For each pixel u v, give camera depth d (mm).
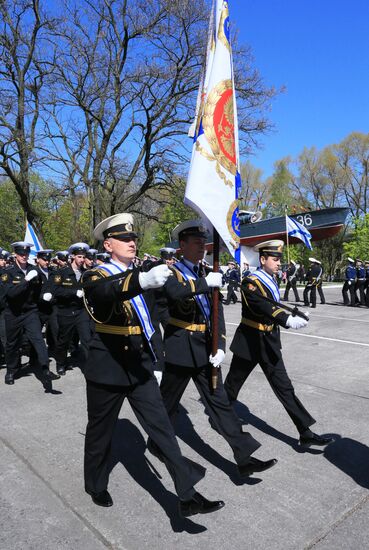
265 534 2680
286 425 4391
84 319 6305
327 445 3936
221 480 3328
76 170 17688
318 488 3203
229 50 3408
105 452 2939
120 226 2920
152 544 2596
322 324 11258
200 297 3324
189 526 2766
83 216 27547
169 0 15812
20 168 16547
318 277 15672
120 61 17469
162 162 18391
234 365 4051
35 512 2918
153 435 2811
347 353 7734
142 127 18297
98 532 2713
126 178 19250
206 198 3154
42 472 3453
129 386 2838
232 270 15977
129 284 2465
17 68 15938
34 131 17469
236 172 3357
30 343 6148
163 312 4457
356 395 5340
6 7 15266
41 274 6457
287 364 6938
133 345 2848
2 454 3775
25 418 4621
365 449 3852
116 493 3150
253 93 17250
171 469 2732
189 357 3281
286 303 16641
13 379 5953
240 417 4602
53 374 5809
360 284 15922
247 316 3934
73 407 4961
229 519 2832
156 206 25812
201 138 3209
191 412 4762
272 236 21797
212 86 3281
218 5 3371
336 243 44781
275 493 3141
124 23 16688
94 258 8375
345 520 2814
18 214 34438
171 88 17469
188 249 3402
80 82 16844
